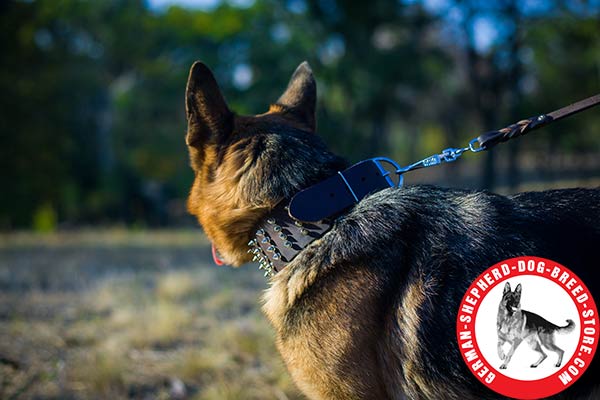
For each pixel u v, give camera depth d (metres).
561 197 2.23
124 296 6.33
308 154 2.42
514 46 19.16
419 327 2.06
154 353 4.54
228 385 3.76
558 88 20.92
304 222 2.26
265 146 2.41
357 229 2.18
